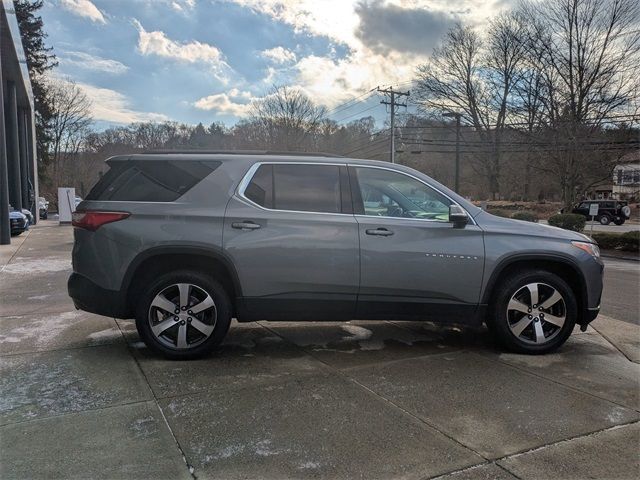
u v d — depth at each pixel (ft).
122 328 17.54
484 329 18.10
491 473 8.74
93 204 14.16
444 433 10.12
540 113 89.97
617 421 10.77
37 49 165.27
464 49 171.94
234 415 10.73
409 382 12.82
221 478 8.43
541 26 95.50
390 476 8.59
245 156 14.80
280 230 14.11
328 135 228.63
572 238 15.46
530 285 15.08
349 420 10.60
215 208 14.12
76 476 8.37
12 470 8.50
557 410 11.28
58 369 13.35
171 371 13.32
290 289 14.21
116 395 11.67
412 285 14.48
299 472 8.64
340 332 17.49
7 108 72.79
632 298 26.99
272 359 14.47
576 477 8.66
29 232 64.49
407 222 14.64
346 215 14.49
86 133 206.80
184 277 14.02
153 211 13.96
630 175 117.70
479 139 178.91
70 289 14.32
